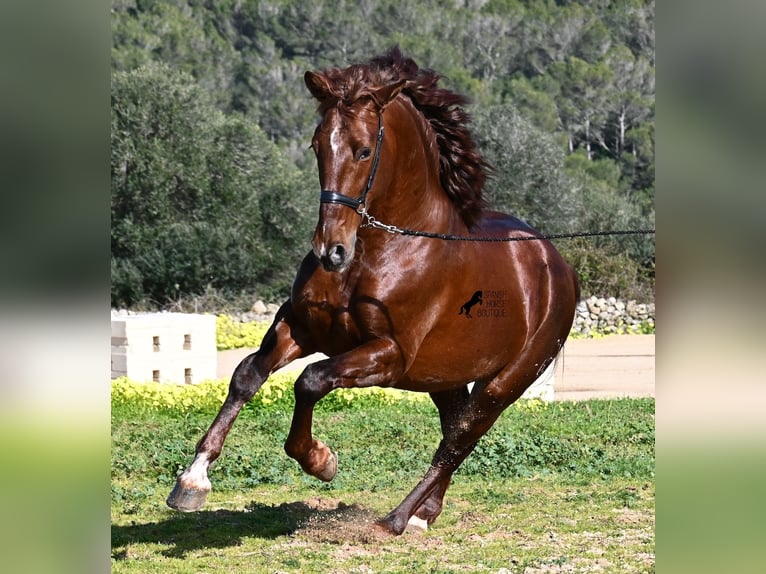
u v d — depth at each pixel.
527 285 8.81
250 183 35.31
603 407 17.06
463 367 8.41
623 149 44.47
